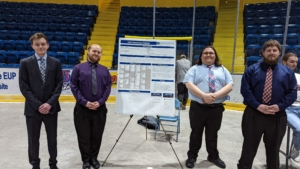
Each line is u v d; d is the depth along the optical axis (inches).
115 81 257.3
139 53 113.5
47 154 126.0
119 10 471.8
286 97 92.4
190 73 112.7
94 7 449.1
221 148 141.9
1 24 373.7
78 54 301.7
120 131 166.9
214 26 371.9
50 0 457.1
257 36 300.0
